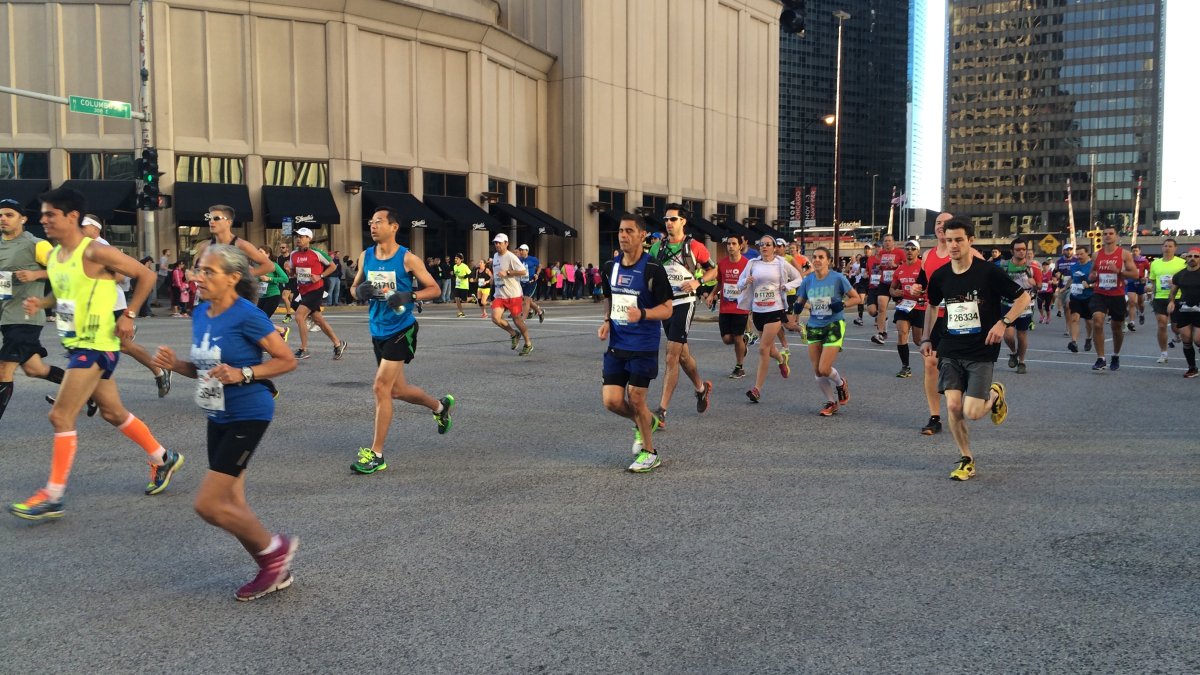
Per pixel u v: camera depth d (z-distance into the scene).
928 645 3.73
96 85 32.09
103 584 4.42
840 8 141.25
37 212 31.64
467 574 4.56
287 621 3.96
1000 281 6.47
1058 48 157.62
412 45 37.81
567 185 46.00
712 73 54.00
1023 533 5.31
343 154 35.47
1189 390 11.47
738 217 57.22
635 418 6.85
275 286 13.40
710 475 6.74
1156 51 150.12
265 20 33.88
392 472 6.77
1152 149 151.75
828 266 9.29
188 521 5.48
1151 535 5.27
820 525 5.45
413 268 6.76
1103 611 4.11
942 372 6.74
